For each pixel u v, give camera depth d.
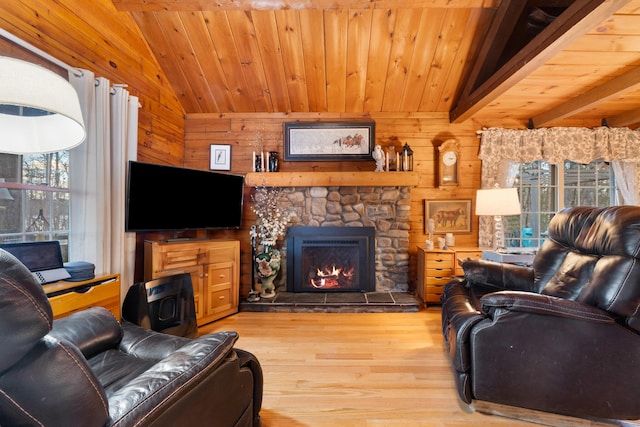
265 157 3.70
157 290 2.35
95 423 0.67
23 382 0.59
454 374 2.03
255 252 3.61
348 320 3.06
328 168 3.81
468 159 3.80
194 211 3.05
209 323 3.00
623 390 1.41
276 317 3.15
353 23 2.85
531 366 1.51
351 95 3.58
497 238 3.68
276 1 2.46
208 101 3.66
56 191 2.09
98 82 2.22
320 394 1.85
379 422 1.61
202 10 2.55
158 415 0.78
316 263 3.73
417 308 3.29
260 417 1.63
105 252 2.28
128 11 2.60
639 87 2.67
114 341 1.47
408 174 3.51
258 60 3.20
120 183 2.43
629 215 1.50
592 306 1.46
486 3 2.54
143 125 2.95
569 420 1.55
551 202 3.90
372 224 3.68
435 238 3.81
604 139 3.64
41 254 1.75
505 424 1.59
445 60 3.17
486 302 1.59
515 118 3.78
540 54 2.15
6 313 0.56
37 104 1.05
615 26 1.98
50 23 1.96
